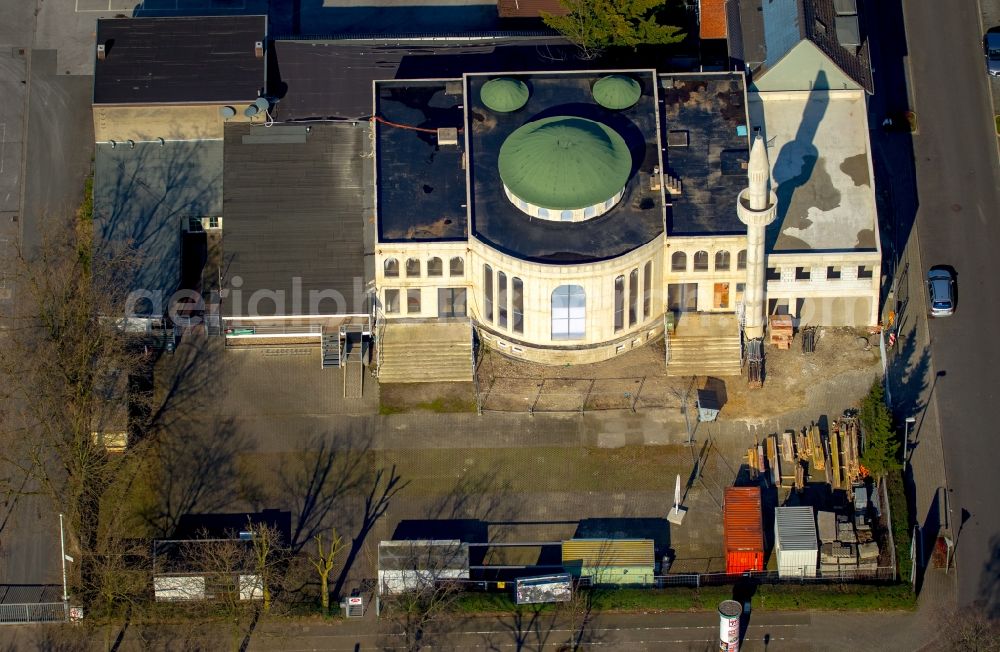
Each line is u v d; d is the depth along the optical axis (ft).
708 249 561.43
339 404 567.18
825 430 560.20
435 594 531.09
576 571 536.83
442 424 563.89
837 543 536.01
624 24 592.19
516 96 578.66
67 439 541.34
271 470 557.74
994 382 568.00
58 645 535.60
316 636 533.96
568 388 568.41
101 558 538.06
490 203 563.89
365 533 548.72
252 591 530.68
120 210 588.50
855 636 530.68
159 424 563.48
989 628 528.63
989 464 555.28
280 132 588.91
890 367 571.28
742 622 531.91
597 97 582.76
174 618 533.55
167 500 552.82
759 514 538.06
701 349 569.64
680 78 589.73
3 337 577.43
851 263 567.59
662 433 561.43
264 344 574.15
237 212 578.66
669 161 574.15
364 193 582.35
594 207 555.69
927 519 547.90
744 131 579.89
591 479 555.69
